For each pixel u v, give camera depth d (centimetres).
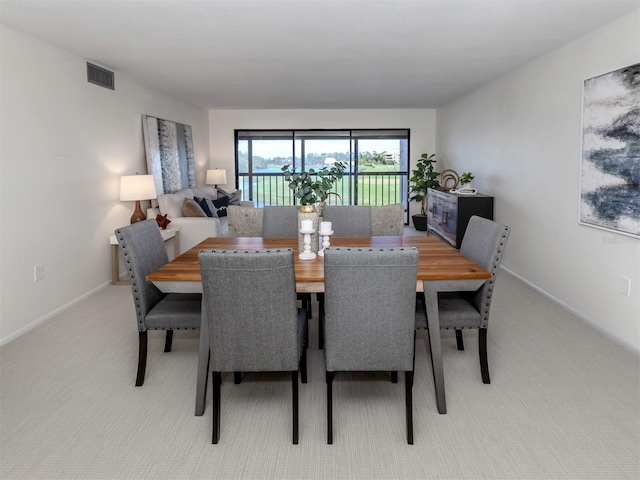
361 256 195
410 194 900
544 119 436
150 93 593
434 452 205
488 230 268
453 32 354
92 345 324
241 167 888
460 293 288
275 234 388
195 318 257
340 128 874
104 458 201
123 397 253
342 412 239
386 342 207
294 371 210
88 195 441
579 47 371
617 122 321
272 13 307
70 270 411
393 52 415
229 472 192
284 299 202
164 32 348
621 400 247
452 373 281
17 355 307
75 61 416
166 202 566
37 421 229
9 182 334
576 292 382
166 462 198
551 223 424
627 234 312
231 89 611
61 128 396
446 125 802
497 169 561
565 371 281
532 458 200
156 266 278
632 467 193
